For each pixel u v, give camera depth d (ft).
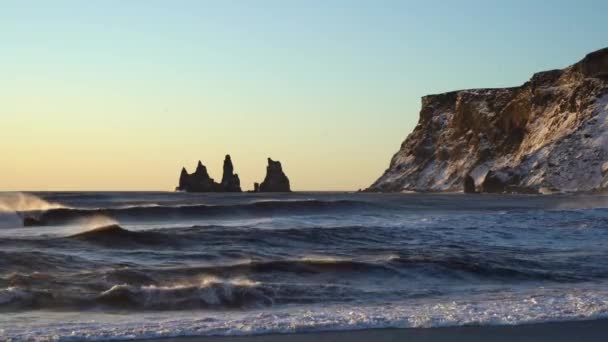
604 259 122.21
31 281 90.58
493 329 72.84
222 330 70.79
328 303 85.81
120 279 94.32
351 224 190.08
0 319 75.56
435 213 268.21
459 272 104.47
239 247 132.67
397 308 82.12
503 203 417.90
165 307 82.89
